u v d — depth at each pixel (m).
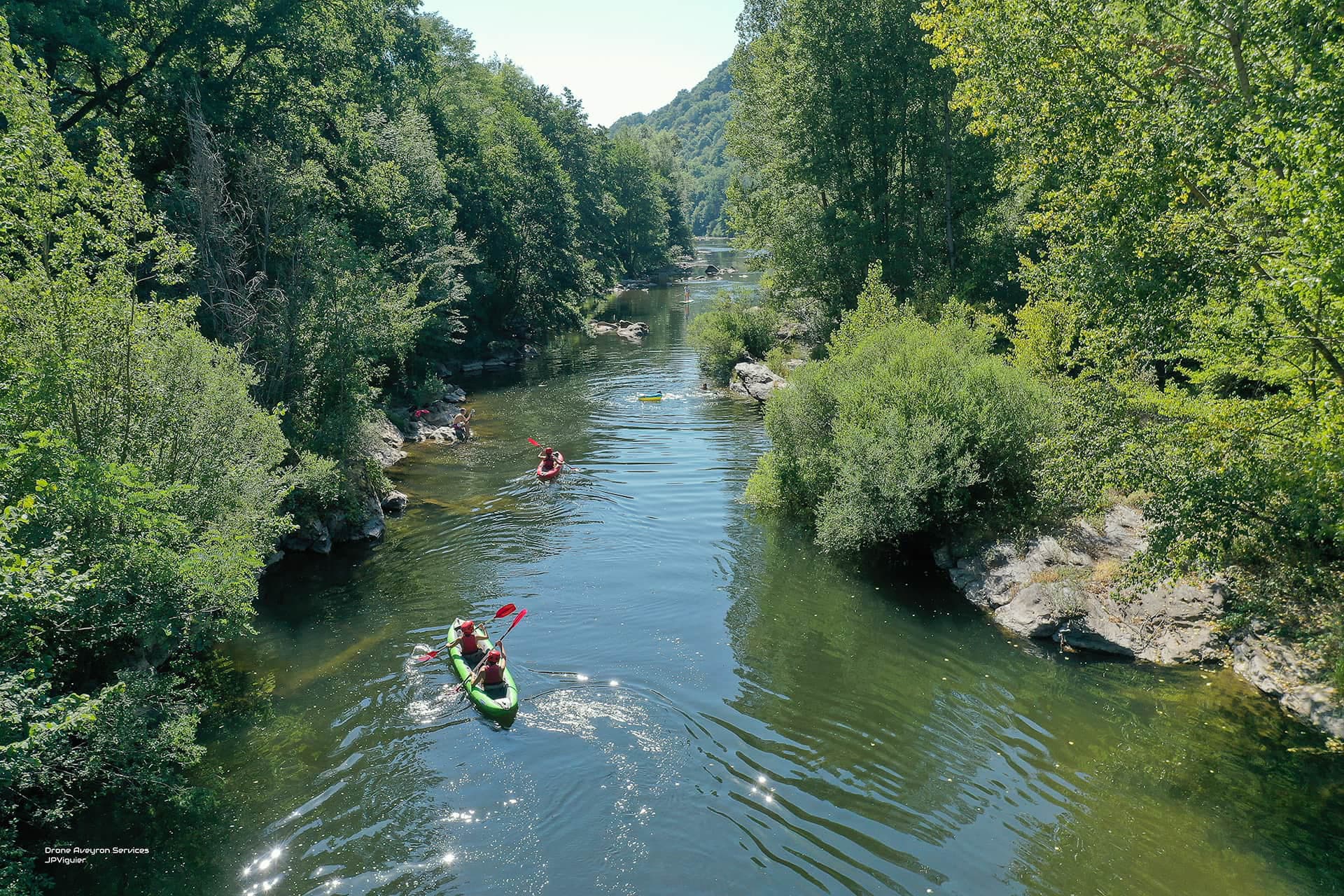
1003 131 16.38
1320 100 9.85
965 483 17.59
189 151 24.11
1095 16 14.26
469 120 57.31
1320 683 12.63
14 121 11.71
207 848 10.22
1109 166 13.59
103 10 21.28
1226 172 12.38
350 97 32.41
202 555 11.65
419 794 11.29
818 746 12.35
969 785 11.41
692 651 15.23
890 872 9.77
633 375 43.31
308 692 13.91
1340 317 9.98
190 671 14.22
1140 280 12.92
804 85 36.66
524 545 20.52
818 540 19.33
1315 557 13.35
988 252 34.84
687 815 10.83
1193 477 12.09
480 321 48.91
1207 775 11.35
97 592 10.59
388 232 33.56
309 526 20.22
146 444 12.85
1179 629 14.70
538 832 10.53
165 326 13.59
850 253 36.12
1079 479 14.27
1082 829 10.43
